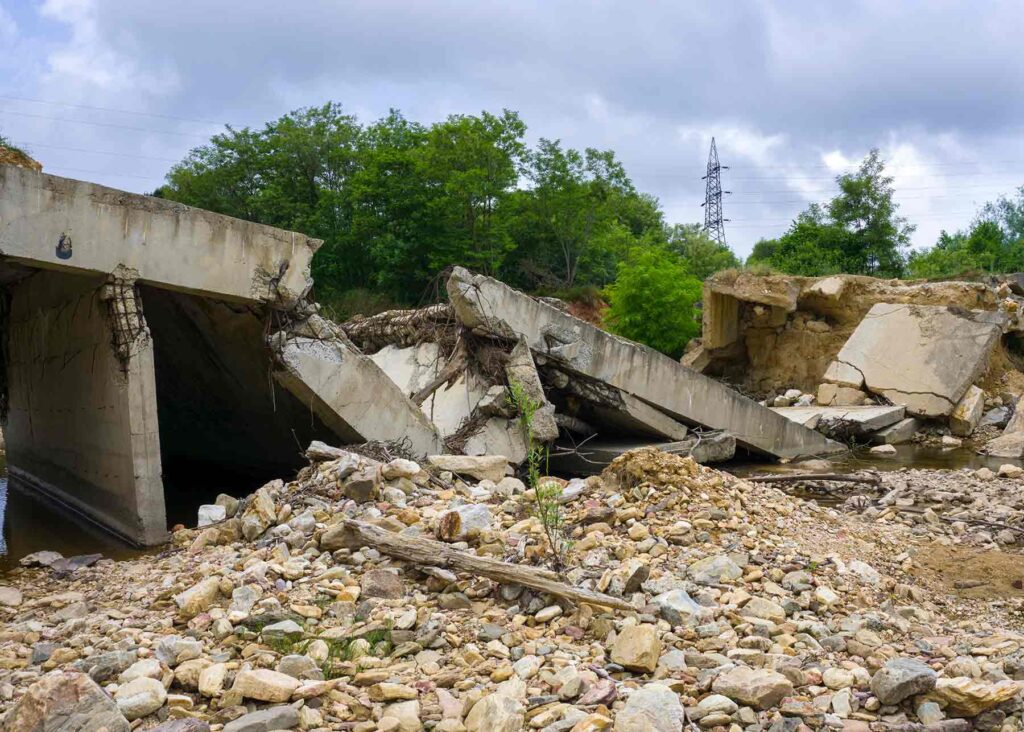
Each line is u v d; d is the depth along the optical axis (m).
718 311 27.80
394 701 4.55
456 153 39.69
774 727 4.30
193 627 5.69
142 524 10.34
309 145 44.00
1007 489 12.48
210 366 14.05
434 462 10.70
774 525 8.17
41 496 14.68
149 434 10.51
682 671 4.93
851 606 6.36
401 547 6.69
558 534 7.32
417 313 16.91
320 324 12.30
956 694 4.41
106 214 10.16
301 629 5.56
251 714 4.21
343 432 12.81
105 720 4.00
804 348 26.75
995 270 36.25
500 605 6.06
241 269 11.40
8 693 4.75
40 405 14.36
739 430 17.47
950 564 8.20
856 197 37.09
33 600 7.31
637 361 15.73
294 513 8.48
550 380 15.34
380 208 41.00
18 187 9.46
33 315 14.09
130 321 10.40
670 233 61.78
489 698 4.25
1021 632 6.41
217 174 44.72
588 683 4.71
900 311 23.05
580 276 48.91
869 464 17.34
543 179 46.22
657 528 7.59
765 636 5.59
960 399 20.78
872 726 4.36
